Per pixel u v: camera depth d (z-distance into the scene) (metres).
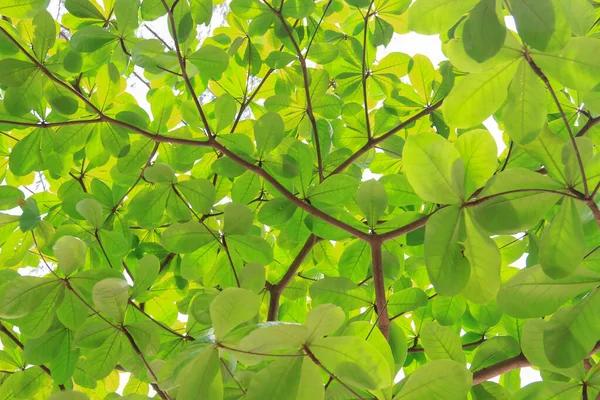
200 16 2.20
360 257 2.17
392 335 1.98
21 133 2.49
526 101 1.50
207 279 2.19
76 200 2.28
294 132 2.67
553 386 1.71
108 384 2.63
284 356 1.47
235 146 2.14
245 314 1.47
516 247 2.14
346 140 2.64
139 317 2.18
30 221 2.01
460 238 1.50
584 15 1.51
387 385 1.47
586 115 2.16
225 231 1.98
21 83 1.98
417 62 2.48
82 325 1.88
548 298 1.56
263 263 2.04
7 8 2.07
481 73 1.50
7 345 2.31
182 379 1.48
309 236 2.36
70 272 1.82
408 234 2.11
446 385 1.52
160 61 2.04
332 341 1.46
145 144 2.24
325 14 2.65
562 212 1.49
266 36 2.62
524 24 1.34
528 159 2.21
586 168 1.50
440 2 1.45
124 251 2.24
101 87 2.21
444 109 1.53
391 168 2.68
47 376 2.26
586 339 1.53
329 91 2.80
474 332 2.34
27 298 1.79
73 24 2.36
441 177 1.50
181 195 2.13
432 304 2.24
